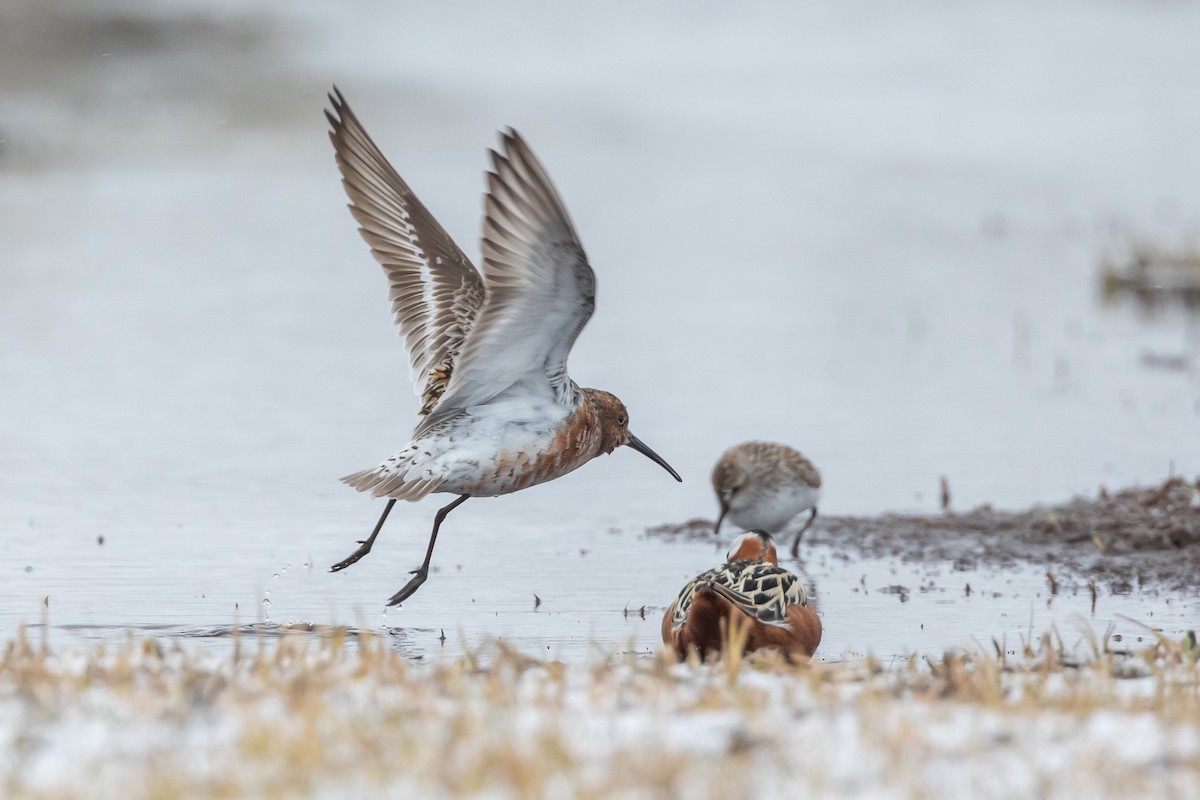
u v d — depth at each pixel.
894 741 6.68
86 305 25.84
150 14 61.28
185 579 12.88
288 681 7.77
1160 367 22.61
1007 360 23.14
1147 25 68.50
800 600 10.53
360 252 31.47
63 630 11.20
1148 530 14.02
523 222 9.17
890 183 39.59
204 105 47.56
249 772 6.33
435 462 10.21
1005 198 37.75
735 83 54.69
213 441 17.98
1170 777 6.36
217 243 31.80
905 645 11.02
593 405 11.05
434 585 12.92
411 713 7.20
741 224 34.78
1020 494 16.08
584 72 56.44
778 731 6.94
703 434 18.72
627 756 6.49
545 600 12.48
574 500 16.23
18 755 6.62
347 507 15.55
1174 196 37.44
